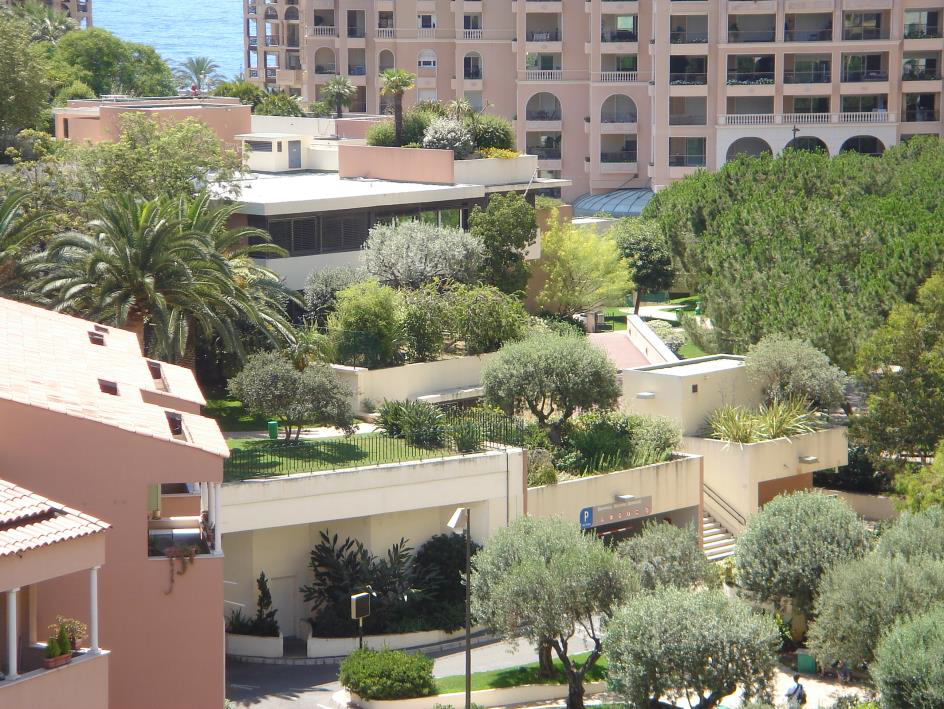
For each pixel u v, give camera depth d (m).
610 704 41.34
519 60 144.62
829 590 41.69
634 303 95.62
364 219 70.94
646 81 139.75
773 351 61.03
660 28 127.81
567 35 144.00
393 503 48.56
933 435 56.09
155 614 31.81
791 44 126.06
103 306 49.50
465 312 63.09
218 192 67.44
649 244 88.06
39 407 31.14
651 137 137.75
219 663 32.28
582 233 81.38
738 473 57.66
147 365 39.50
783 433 59.09
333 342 58.84
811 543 45.31
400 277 66.88
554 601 40.81
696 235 84.75
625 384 60.97
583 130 144.75
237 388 51.25
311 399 50.75
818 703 42.22
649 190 132.38
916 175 88.06
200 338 58.66
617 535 55.81
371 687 41.53
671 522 57.06
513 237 72.75
